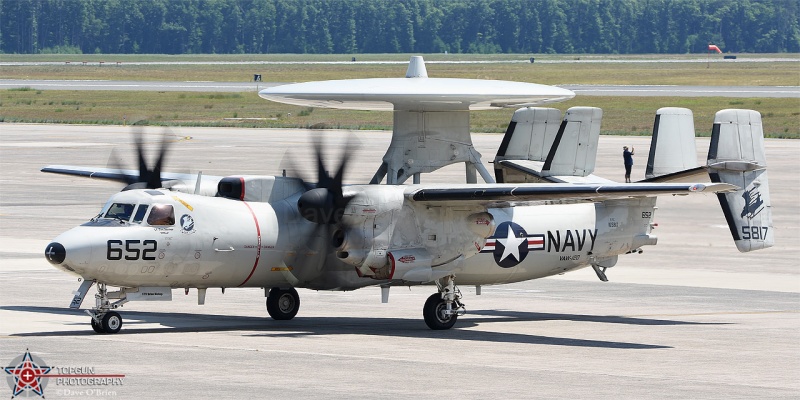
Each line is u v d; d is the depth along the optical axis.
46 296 75.00
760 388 46.88
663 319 69.94
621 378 48.78
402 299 78.50
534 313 72.69
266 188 64.81
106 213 60.91
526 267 69.44
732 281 88.19
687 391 46.06
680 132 73.69
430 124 67.56
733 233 72.00
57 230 110.81
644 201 73.06
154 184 66.00
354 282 65.81
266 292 68.19
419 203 63.97
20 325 63.16
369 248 63.09
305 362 51.56
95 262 58.59
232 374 48.19
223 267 62.53
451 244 65.12
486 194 61.06
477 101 61.66
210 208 62.22
